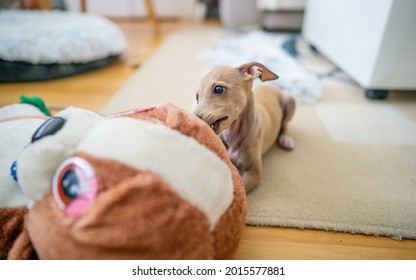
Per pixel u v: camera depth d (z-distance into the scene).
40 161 0.46
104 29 1.97
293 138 1.17
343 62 1.73
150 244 0.44
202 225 0.48
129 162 0.45
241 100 0.77
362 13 1.48
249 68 0.82
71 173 0.45
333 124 1.28
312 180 0.91
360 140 1.15
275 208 0.79
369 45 1.42
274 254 0.68
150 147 0.48
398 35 1.30
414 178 0.93
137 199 0.44
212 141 0.58
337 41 1.81
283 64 1.78
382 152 1.07
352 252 0.68
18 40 1.55
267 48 2.12
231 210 0.56
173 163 0.48
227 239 0.55
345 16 1.68
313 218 0.76
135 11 3.75
